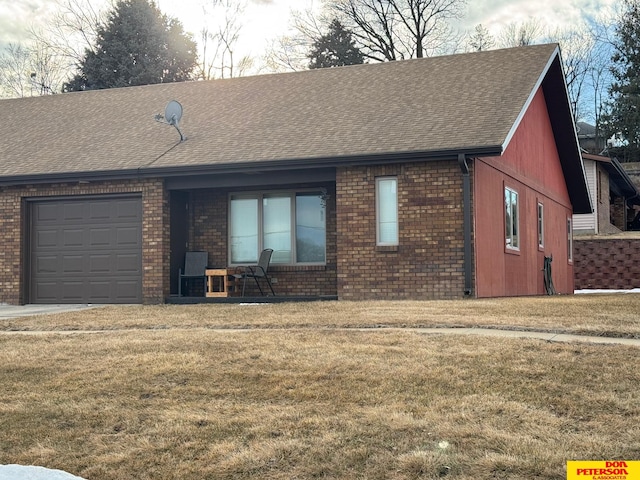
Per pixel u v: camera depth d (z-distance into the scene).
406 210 13.75
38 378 6.82
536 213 18.94
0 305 15.93
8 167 16.19
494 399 5.56
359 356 7.00
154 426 5.41
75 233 16.03
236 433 5.21
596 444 4.65
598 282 25.50
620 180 32.75
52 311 13.41
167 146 15.95
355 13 40.75
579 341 7.54
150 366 6.94
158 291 15.24
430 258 13.56
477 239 13.70
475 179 13.70
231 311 11.60
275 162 14.05
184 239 16.58
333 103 16.73
